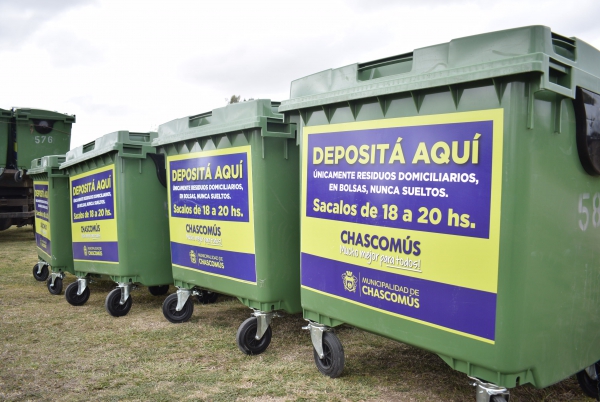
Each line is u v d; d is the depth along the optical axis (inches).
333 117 133.7
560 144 101.7
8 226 504.7
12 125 491.2
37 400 131.1
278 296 162.4
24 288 286.0
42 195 290.7
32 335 189.3
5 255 406.3
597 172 110.5
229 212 171.0
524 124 94.1
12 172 482.6
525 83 93.7
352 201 128.6
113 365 155.6
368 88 121.0
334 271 135.5
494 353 99.5
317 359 145.5
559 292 105.7
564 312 107.7
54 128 503.8
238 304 238.2
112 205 218.2
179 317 204.5
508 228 95.8
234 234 169.5
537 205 97.8
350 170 128.9
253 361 156.3
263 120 154.1
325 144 136.5
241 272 167.5
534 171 96.3
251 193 160.7
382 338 176.7
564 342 108.9
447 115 105.0
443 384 134.9
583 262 112.0
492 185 97.6
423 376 140.7
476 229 100.7
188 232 193.2
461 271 103.8
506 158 95.0
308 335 182.7
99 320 211.6
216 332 189.0
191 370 149.8
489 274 99.1
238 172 165.5
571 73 98.4
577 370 113.7
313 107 139.6
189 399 129.4
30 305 242.8
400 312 117.4
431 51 110.7
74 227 253.8
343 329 188.2
